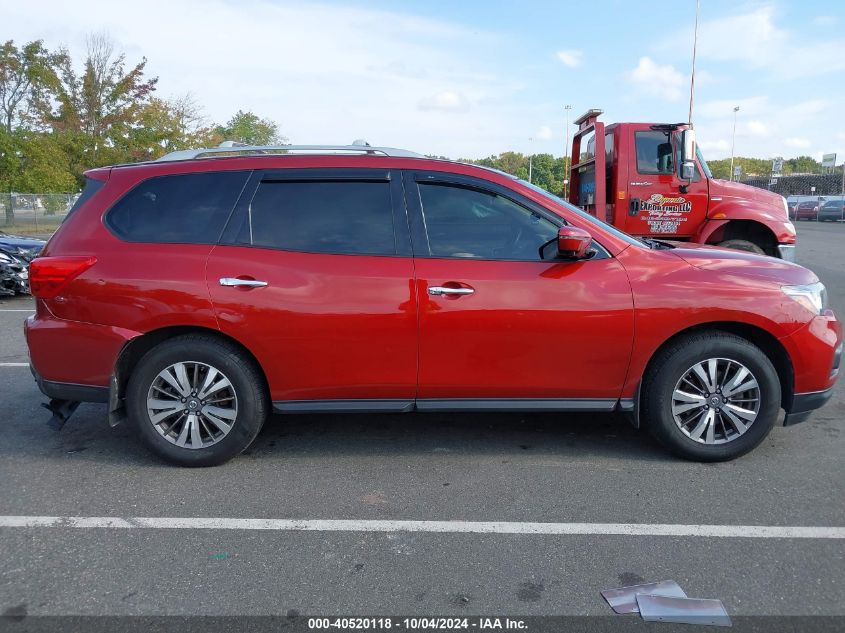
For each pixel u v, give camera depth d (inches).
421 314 149.9
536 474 154.9
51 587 109.7
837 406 205.8
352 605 105.2
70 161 1398.9
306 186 157.2
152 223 156.2
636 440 176.4
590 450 169.6
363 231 154.6
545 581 111.5
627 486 147.9
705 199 330.3
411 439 177.9
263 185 157.3
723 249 179.6
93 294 150.9
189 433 157.2
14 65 1334.9
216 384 154.7
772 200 335.0
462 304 149.9
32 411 202.4
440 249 153.5
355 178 157.3
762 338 159.8
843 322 323.6
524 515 134.8
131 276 150.6
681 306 151.5
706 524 130.6
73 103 1435.8
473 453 168.1
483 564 116.8
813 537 125.5
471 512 136.3
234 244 153.5
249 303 149.3
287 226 155.1
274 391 154.5
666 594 107.4
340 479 152.6
